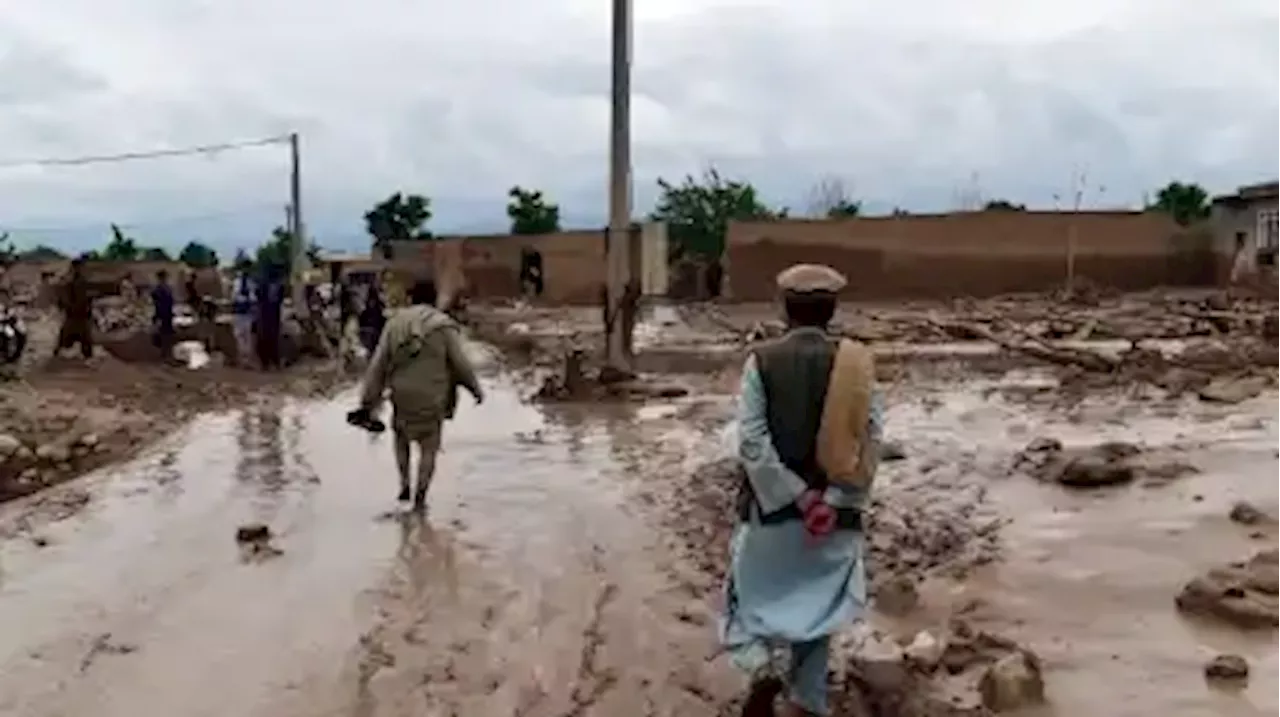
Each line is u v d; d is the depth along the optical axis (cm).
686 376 2095
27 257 6844
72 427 1573
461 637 669
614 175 1939
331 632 684
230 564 848
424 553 862
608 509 996
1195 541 771
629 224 1947
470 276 5978
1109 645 596
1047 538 800
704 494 1030
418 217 8375
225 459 1338
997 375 1923
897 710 532
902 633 632
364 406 1042
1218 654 577
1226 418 1307
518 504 1030
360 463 1285
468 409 1742
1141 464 1005
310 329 2934
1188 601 643
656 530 911
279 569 830
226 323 2866
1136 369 1814
